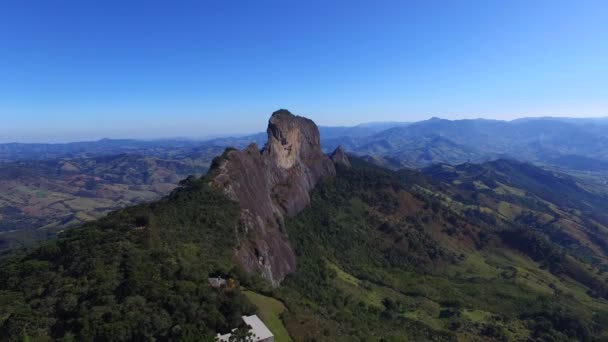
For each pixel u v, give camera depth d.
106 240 73.88
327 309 99.25
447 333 113.12
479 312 139.00
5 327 49.09
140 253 67.12
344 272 146.88
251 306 64.12
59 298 54.84
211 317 55.47
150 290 55.84
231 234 95.81
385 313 117.69
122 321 49.69
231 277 72.75
